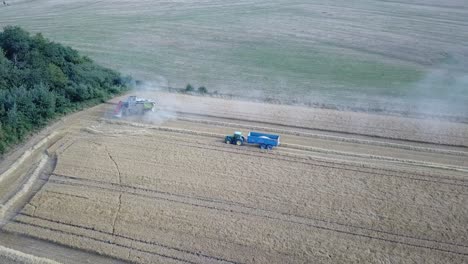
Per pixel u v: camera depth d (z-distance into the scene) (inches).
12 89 1840.6
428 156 1608.0
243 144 1660.9
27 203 1304.1
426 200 1328.7
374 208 1286.9
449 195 1354.6
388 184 1409.9
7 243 1157.7
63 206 1288.1
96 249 1127.0
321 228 1205.1
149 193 1349.7
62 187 1381.6
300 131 1795.0
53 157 1568.7
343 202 1314.0
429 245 1147.9
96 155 1568.7
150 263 1085.1
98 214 1254.3
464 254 1119.0
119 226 1206.9
